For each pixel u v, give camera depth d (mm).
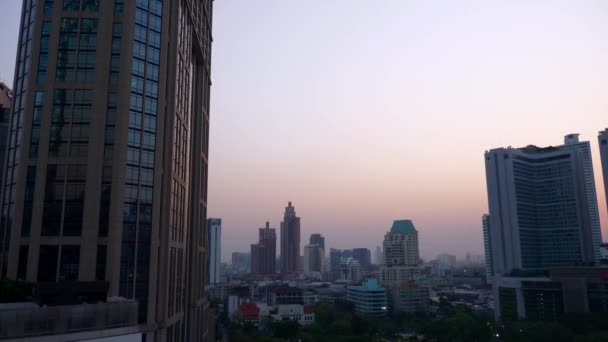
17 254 59062
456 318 164375
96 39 64750
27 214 60219
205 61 107625
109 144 62125
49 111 62469
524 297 197750
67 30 64812
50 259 58500
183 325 81750
